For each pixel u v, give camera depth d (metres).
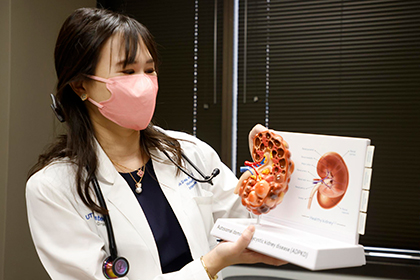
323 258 0.72
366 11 2.45
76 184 0.99
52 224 0.96
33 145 2.22
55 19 2.37
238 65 2.64
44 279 2.28
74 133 1.05
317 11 2.52
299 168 0.90
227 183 1.27
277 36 2.57
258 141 0.96
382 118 2.41
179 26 2.71
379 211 2.40
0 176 2.08
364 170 0.77
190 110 2.69
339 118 2.47
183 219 1.08
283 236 0.81
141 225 1.02
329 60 2.49
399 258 2.26
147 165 1.14
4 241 2.04
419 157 2.36
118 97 1.00
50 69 2.34
